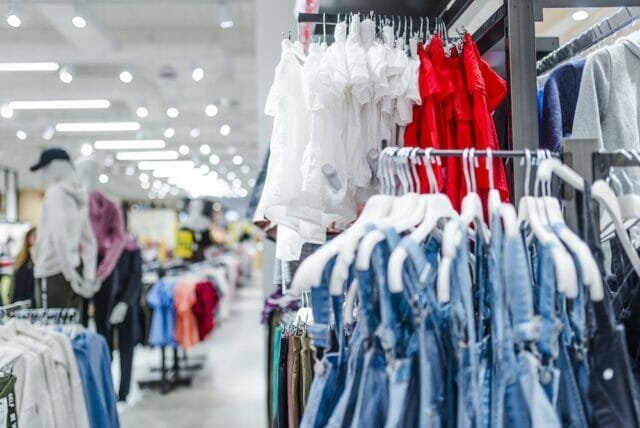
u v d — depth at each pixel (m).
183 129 12.08
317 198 1.66
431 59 1.77
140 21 7.14
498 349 1.08
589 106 1.77
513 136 1.68
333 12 2.14
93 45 6.99
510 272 1.09
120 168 15.81
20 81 8.71
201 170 16.73
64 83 8.82
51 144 12.77
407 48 1.86
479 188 1.66
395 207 1.20
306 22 1.96
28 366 2.23
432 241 1.27
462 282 1.10
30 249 4.54
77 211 4.19
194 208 10.12
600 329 1.08
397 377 1.06
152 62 7.92
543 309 1.08
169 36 7.57
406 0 2.04
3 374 2.08
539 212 1.16
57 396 2.35
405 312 1.10
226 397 5.60
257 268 21.28
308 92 1.63
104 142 12.66
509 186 1.75
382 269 1.08
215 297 6.63
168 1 6.11
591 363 1.08
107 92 9.02
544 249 1.09
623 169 1.54
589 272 1.05
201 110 10.93
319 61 1.68
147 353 7.76
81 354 2.66
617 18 1.93
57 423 2.32
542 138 1.85
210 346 8.16
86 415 2.50
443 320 1.12
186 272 6.75
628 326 1.28
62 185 4.18
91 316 5.48
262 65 3.69
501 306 1.10
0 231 7.88
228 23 5.47
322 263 1.09
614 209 1.21
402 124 1.74
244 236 20.62
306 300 2.16
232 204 19.67
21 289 4.52
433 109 1.72
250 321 10.45
